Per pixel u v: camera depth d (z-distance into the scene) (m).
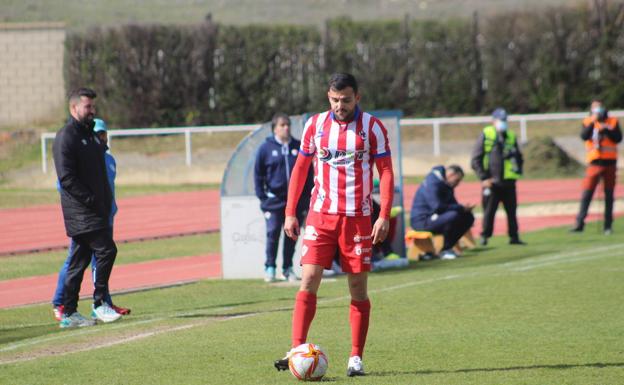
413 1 167.88
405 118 117.31
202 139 105.19
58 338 24.23
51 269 41.66
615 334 22.22
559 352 20.33
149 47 109.25
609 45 117.69
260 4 160.38
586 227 51.62
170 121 110.06
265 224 36.97
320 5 163.75
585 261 36.53
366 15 156.00
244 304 29.77
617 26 118.12
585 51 117.88
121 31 109.25
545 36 118.06
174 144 103.62
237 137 105.81
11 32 113.44
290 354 18.06
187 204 71.88
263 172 35.22
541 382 17.56
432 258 41.03
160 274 38.91
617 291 28.83
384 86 117.12
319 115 18.50
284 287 33.91
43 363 20.48
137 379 18.56
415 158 93.94
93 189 26.55
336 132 18.16
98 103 108.44
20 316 29.17
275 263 35.78
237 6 157.75
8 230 58.72
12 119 108.81
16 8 134.00
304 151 18.61
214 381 18.16
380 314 25.92
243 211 37.19
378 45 117.81
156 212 66.62
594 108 47.91
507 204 44.94
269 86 114.81
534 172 87.31
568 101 118.50
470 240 44.94
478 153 44.84
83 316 27.11
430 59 117.62
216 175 91.00
